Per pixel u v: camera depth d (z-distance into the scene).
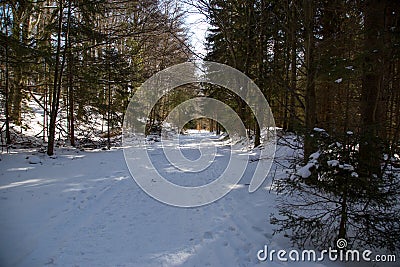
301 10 7.37
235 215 5.48
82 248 3.90
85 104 15.03
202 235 4.51
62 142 15.20
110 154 13.55
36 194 6.13
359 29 6.92
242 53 13.77
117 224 4.82
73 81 14.01
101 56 15.67
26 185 6.81
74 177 8.04
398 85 9.17
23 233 4.27
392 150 3.81
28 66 11.59
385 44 5.87
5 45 9.92
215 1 12.69
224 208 5.93
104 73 15.95
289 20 8.12
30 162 9.64
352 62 5.95
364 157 3.60
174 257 3.76
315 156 3.80
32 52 10.08
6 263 3.46
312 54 7.11
